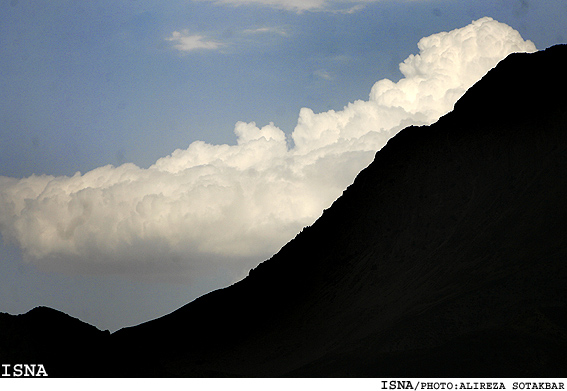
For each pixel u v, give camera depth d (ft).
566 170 488.02
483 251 469.98
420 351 383.04
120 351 387.96
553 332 358.64
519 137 539.70
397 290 502.38
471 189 545.85
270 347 547.90
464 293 423.64
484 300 404.98
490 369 345.72
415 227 557.33
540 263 413.80
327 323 530.27
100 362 367.25
